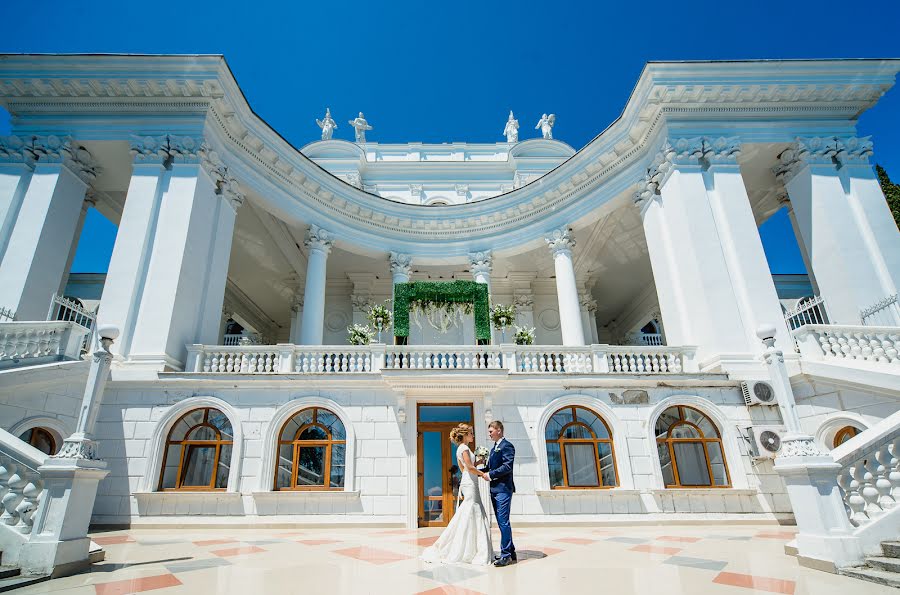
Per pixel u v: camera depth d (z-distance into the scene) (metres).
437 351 10.27
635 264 20.67
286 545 6.50
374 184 21.00
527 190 17.11
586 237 18.53
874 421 8.11
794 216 14.41
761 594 3.58
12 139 12.09
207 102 12.24
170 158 11.95
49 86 12.06
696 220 11.67
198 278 11.43
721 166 12.23
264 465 8.97
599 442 9.51
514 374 9.67
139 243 10.87
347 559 5.31
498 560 4.83
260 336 24.30
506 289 21.97
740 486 9.04
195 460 9.13
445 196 20.97
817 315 12.05
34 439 8.07
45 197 11.75
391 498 8.92
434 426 9.77
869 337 8.80
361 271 20.84
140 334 10.08
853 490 4.85
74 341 9.07
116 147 12.41
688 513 8.85
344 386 9.58
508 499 5.12
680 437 9.60
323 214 16.28
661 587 3.84
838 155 12.73
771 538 6.75
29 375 7.77
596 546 6.19
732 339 10.48
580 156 15.41
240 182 13.58
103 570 4.73
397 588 3.93
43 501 4.68
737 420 9.52
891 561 4.11
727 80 12.57
